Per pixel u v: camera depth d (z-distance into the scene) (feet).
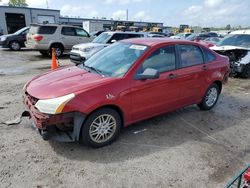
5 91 22.13
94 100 11.44
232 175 10.85
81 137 12.05
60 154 11.79
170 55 14.75
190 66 15.85
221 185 10.18
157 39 15.64
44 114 10.87
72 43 49.37
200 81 16.66
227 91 24.80
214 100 18.75
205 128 15.48
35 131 13.93
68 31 48.60
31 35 47.14
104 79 12.44
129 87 12.57
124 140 13.38
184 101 16.07
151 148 12.71
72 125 11.45
